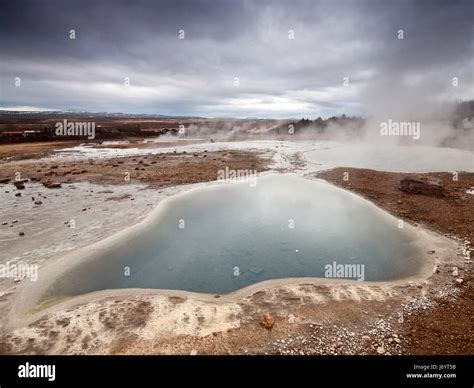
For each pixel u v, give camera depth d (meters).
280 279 8.25
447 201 14.25
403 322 6.34
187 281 8.31
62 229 11.38
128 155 30.16
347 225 12.45
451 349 5.58
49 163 24.95
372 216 13.12
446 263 8.77
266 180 20.22
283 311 6.73
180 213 13.74
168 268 9.05
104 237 10.73
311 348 5.66
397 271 8.68
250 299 7.23
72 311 6.77
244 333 6.06
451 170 21.16
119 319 6.50
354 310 6.75
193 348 5.68
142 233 11.29
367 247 10.40
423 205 13.94
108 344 5.79
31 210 13.41
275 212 14.11
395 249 10.07
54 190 16.81
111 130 51.47
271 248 10.46
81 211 13.41
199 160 27.59
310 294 7.40
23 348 5.72
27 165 23.92
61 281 8.02
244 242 10.95
